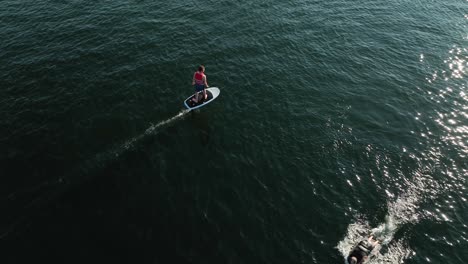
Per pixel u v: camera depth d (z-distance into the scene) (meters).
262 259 14.08
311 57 27.64
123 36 27.91
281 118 21.50
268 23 31.70
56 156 17.77
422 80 25.72
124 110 21.02
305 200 16.62
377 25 32.94
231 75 24.88
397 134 20.77
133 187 16.55
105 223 14.88
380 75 26.11
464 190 17.36
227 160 18.41
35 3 31.88
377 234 15.24
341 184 17.52
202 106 21.86
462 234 15.36
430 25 33.41
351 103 23.12
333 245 14.78
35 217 14.84
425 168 18.50
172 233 14.73
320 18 33.38
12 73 23.17
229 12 32.78
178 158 18.27
